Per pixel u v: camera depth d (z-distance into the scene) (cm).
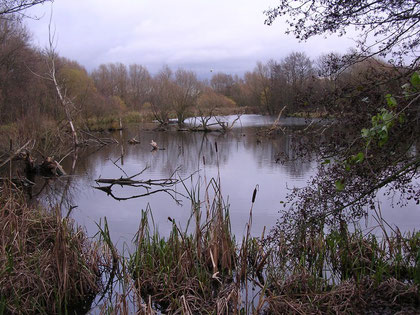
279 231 524
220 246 520
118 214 909
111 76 5762
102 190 1218
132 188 1245
